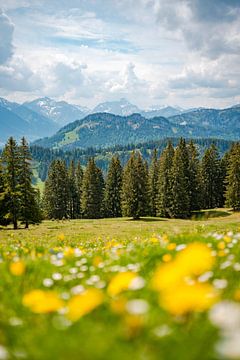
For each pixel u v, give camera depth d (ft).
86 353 7.28
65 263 20.15
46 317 11.07
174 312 7.14
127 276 10.12
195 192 277.44
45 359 7.52
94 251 28.53
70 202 334.24
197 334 8.13
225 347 4.88
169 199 260.01
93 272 18.01
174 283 7.97
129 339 7.91
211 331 7.99
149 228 155.33
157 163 307.37
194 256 8.31
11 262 20.35
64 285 16.33
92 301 8.41
